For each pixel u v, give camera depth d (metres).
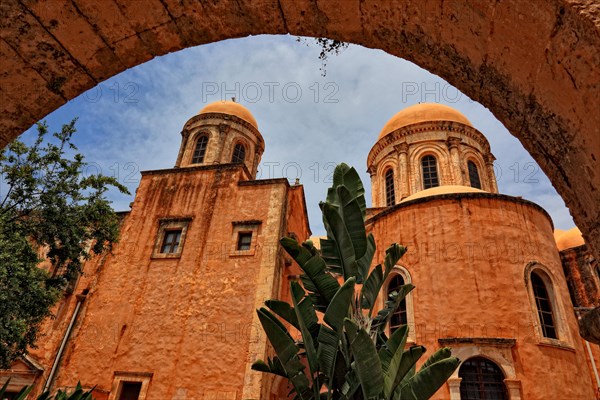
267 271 14.48
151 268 15.61
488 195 13.73
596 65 1.84
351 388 6.36
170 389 12.92
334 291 7.06
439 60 2.96
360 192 8.52
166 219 16.83
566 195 2.39
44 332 15.11
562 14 1.94
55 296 13.52
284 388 14.55
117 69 3.60
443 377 5.56
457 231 13.23
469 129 24.83
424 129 24.94
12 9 3.03
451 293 12.27
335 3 3.03
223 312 14.00
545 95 2.27
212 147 22.22
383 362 6.60
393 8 2.84
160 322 14.29
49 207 13.38
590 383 11.79
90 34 3.28
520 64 2.36
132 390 13.36
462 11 2.49
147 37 3.43
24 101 3.42
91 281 15.89
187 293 14.70
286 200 16.72
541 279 12.99
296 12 3.21
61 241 13.94
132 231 16.89
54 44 3.24
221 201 16.86
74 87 3.54
